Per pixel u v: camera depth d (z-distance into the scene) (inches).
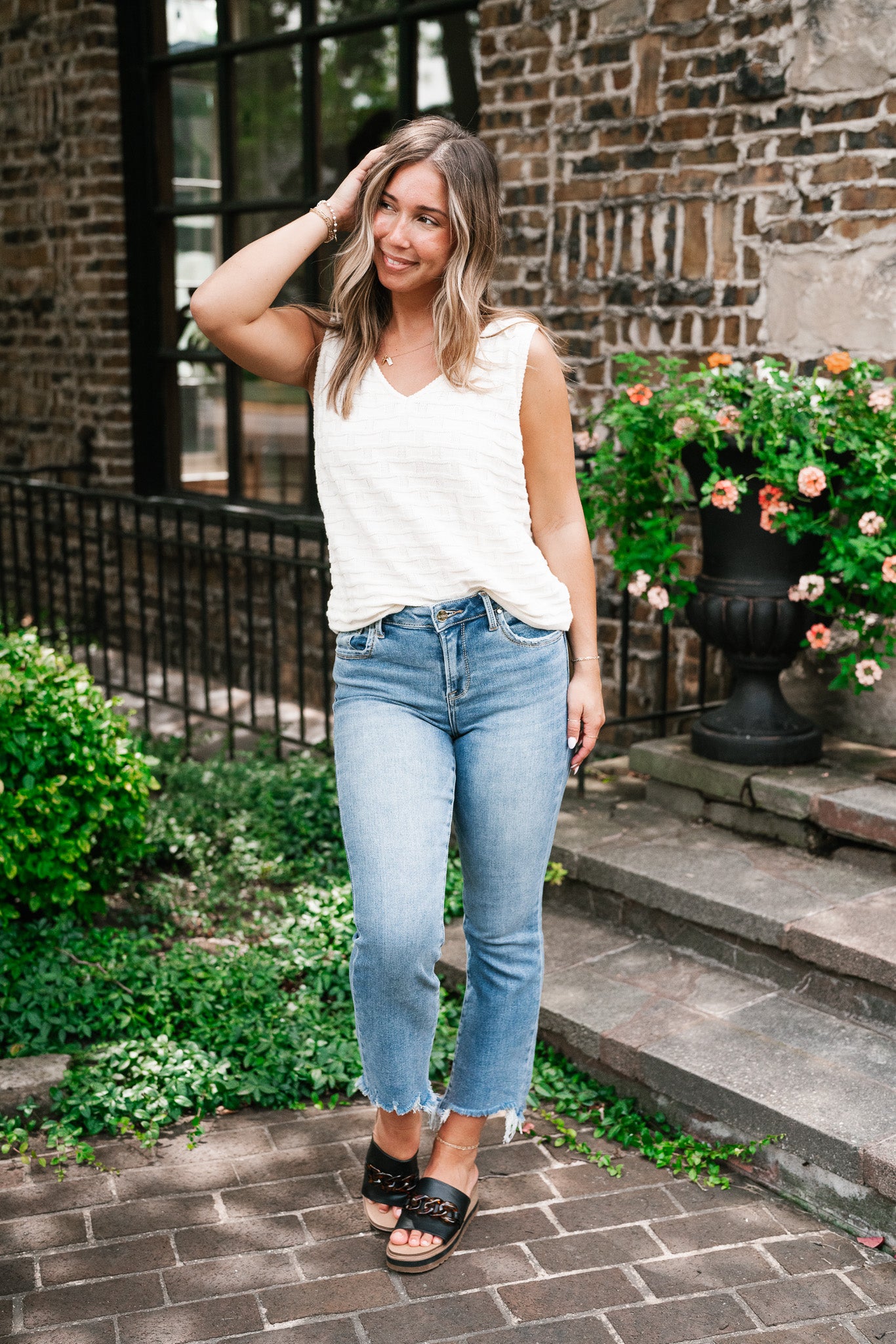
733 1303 90.1
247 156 238.7
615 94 173.5
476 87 200.8
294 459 238.5
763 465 136.9
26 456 289.9
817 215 155.3
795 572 142.3
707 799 149.6
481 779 86.0
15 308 284.7
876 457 131.0
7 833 131.0
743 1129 105.0
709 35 161.9
